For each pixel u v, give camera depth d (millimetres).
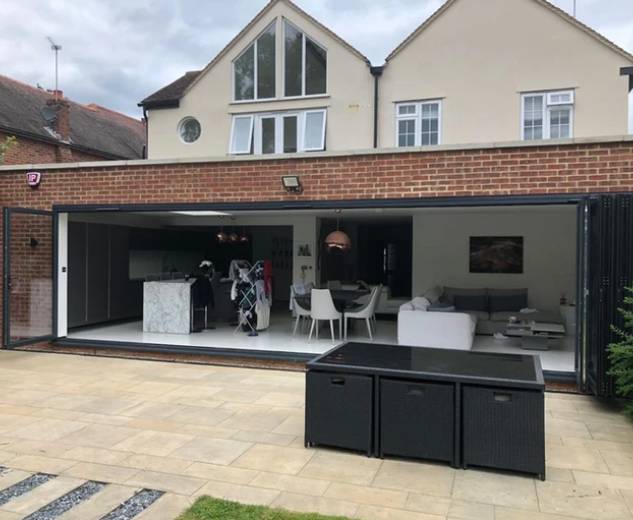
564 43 11758
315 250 12898
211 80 14195
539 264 10953
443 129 12383
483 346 8734
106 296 11141
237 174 7523
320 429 4289
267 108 13703
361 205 6996
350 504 3363
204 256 15211
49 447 4320
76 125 17875
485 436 3871
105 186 8133
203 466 3959
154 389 6176
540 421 3756
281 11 13656
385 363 4379
